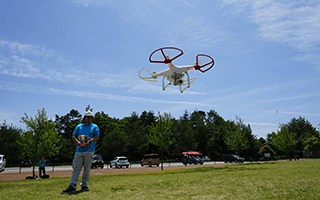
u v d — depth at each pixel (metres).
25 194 3.97
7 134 51.16
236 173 8.38
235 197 3.55
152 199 3.44
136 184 5.41
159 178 7.21
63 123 75.94
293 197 3.49
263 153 62.56
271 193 3.84
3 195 3.87
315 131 87.94
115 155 60.84
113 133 61.44
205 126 85.81
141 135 69.31
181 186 4.91
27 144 22.38
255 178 6.05
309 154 63.31
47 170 32.91
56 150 23.97
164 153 72.19
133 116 82.44
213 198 3.49
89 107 75.44
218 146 70.06
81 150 4.59
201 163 42.31
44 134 22.95
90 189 4.64
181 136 74.44
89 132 4.85
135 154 67.88
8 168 40.59
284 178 5.87
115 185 5.29
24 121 22.41
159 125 27.86
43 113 23.30
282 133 47.88
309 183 4.87
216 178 6.43
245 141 45.03
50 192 4.25
